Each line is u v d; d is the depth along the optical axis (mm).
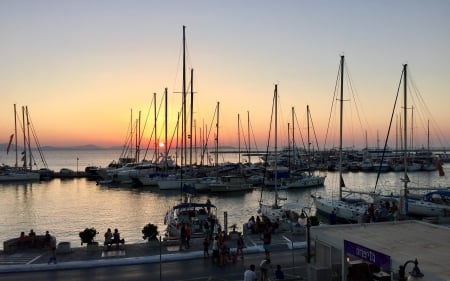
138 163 103312
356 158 153875
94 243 26516
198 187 74312
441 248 15742
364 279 16484
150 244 26828
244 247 25984
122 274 21812
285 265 23141
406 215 37000
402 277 12523
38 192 78562
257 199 68875
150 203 64125
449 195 45656
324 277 17891
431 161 125000
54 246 23984
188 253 25031
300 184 80062
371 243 16531
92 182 95750
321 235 18422
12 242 26188
